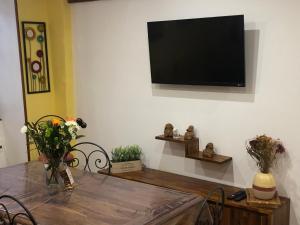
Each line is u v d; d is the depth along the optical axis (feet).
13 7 14.06
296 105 10.02
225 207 10.06
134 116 13.67
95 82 14.66
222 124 11.48
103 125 14.67
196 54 11.39
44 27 15.01
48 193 8.23
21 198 7.97
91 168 15.30
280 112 10.31
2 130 15.72
